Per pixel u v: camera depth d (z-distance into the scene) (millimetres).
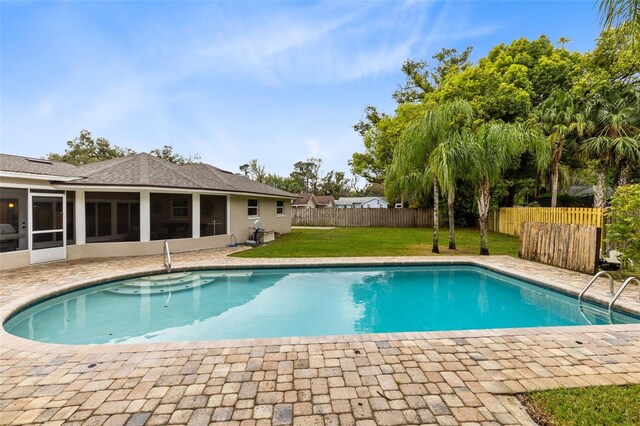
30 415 2350
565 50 16703
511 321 5641
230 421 2285
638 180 13750
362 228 22344
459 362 3172
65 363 3146
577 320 5574
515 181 17203
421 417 2330
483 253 10070
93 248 9648
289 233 18219
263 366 3084
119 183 9523
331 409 2424
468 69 17234
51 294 5895
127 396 2590
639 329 4016
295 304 6555
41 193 8461
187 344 3562
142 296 6863
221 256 9906
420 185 17625
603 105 13312
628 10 2629
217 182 13133
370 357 3277
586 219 9641
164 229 10781
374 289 7484
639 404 2449
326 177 58812
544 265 8312
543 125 14398
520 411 2402
